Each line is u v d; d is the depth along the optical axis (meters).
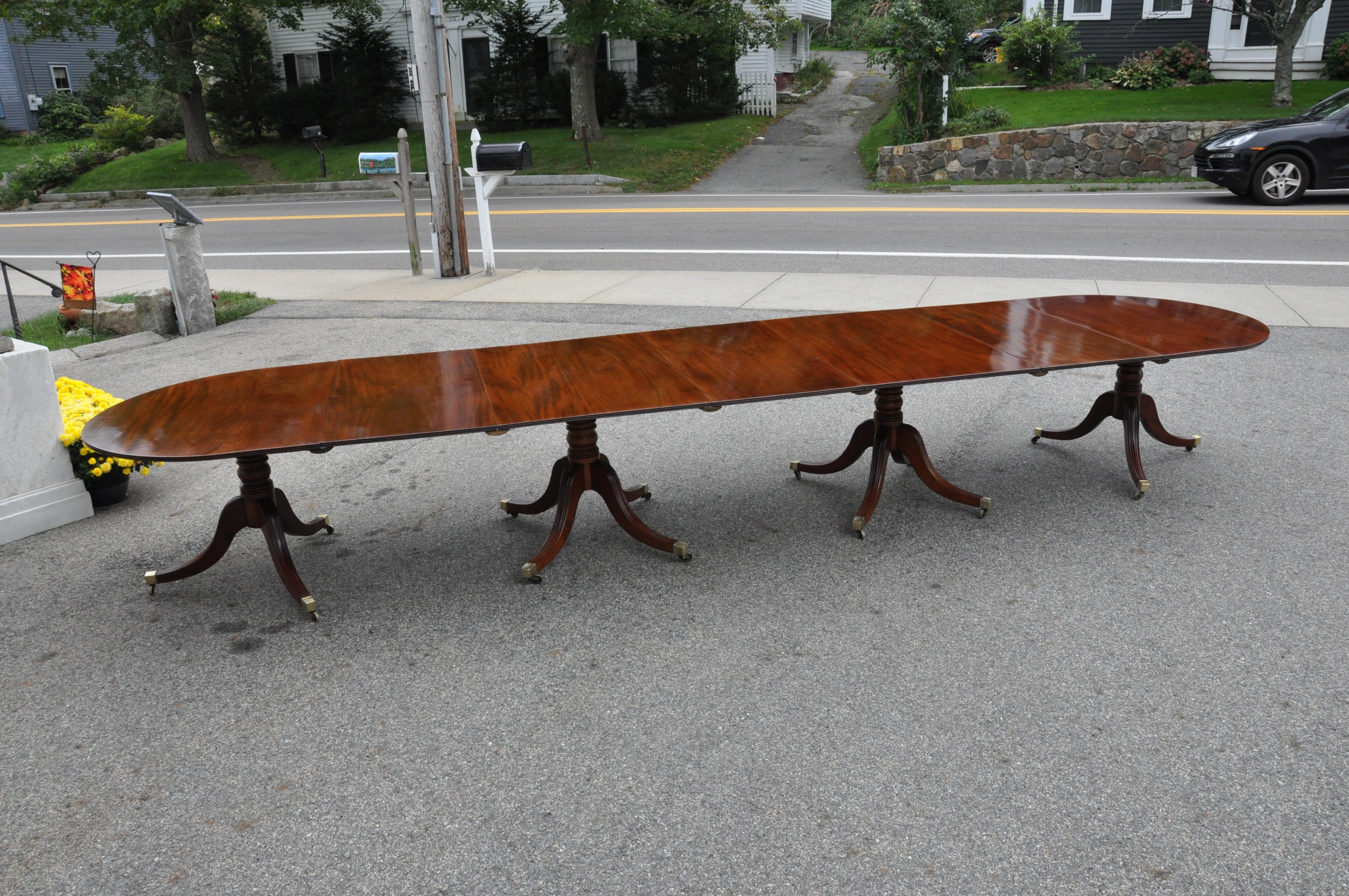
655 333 4.26
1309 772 2.32
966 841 2.15
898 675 2.80
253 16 26.78
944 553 3.56
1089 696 2.66
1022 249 10.17
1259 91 19.34
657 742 2.55
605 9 19.27
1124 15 21.83
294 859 2.19
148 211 20.56
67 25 22.67
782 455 4.68
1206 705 2.59
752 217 13.83
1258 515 3.76
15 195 23.94
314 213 17.77
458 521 4.09
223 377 3.79
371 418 3.10
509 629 3.17
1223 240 10.27
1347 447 4.43
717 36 21.25
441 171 9.74
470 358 3.94
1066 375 5.78
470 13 24.11
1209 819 2.18
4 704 2.86
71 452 4.28
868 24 31.72
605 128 24.25
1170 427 4.80
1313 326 6.57
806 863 2.11
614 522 4.01
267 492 3.41
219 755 2.58
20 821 2.35
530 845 2.20
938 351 3.67
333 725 2.69
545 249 11.79
